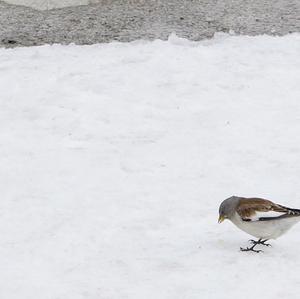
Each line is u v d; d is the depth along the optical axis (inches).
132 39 871.1
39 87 743.7
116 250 455.2
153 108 699.4
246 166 584.7
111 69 783.1
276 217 419.5
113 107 699.4
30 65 800.3
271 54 821.2
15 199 534.3
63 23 924.6
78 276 423.8
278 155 601.9
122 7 973.2
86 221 497.0
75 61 807.7
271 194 534.3
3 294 405.1
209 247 455.2
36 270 432.1
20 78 767.1
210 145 624.7
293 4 979.3
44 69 788.6
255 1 991.0
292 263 430.9
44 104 706.8
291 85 744.3
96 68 786.2
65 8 973.8
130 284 413.4
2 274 427.2
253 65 792.9
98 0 996.6
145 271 427.8
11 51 842.8
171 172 577.3
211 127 660.1
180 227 486.9
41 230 485.1
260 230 424.2
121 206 520.1
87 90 735.7
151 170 581.3
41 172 579.2
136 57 813.2
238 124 664.4
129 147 623.2
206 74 770.8
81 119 674.2
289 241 462.9
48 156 607.8
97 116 681.0
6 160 600.7
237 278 415.2
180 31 892.0
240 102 709.9
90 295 402.0
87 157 605.6
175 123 669.3
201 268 428.1
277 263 430.9
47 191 546.9
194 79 759.1
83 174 575.8
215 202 523.8
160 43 850.8
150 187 551.5
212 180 561.6
